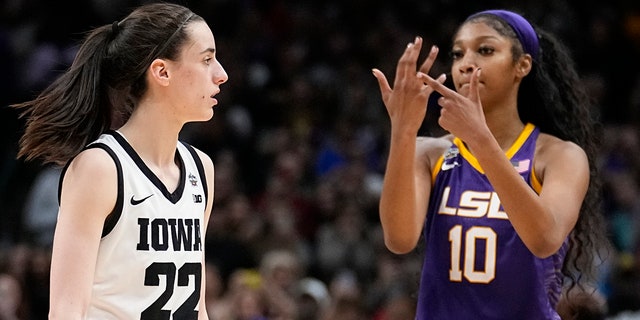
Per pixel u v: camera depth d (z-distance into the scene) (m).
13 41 13.80
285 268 10.16
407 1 16.09
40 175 12.61
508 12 4.94
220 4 15.22
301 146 13.52
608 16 16.59
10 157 12.70
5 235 12.36
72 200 4.02
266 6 15.79
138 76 4.21
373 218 12.33
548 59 5.13
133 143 4.22
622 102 15.81
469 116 4.38
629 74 16.08
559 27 15.80
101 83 4.30
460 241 4.80
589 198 5.14
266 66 15.05
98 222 4.02
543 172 4.81
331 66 15.31
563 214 4.56
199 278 4.32
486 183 4.83
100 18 14.23
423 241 5.30
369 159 13.77
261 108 14.45
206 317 4.43
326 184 12.62
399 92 4.52
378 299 10.59
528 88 5.07
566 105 5.15
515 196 4.39
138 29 4.22
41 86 13.19
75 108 4.25
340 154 13.63
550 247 4.46
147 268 4.11
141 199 4.12
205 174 4.49
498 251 4.73
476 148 4.38
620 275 10.95
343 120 14.17
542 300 4.72
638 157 14.12
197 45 4.25
